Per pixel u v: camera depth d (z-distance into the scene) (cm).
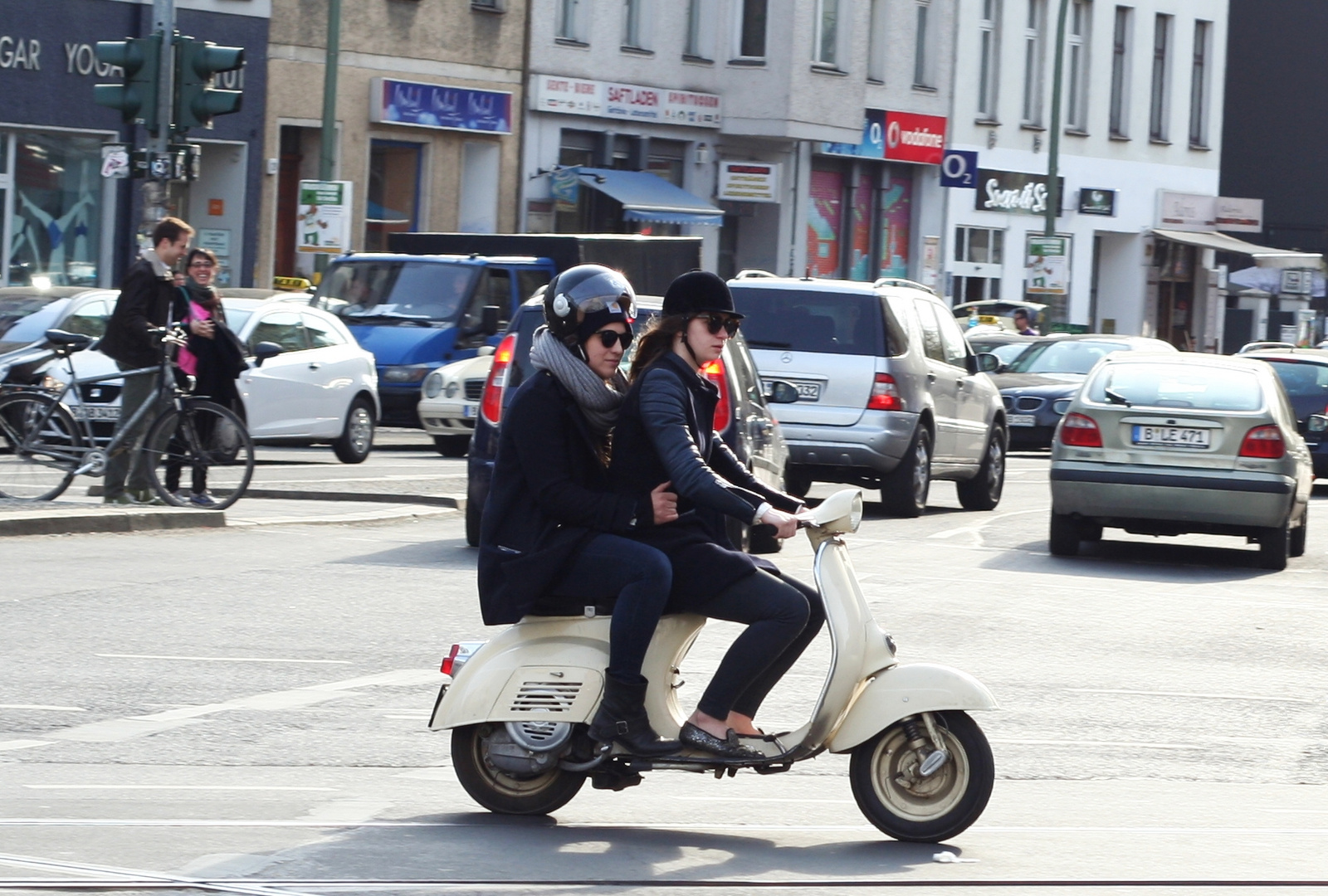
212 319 2631
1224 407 2644
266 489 3012
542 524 1075
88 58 5122
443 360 4288
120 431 2583
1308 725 1540
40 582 2022
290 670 1605
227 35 5475
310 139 5919
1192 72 9675
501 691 1089
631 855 1041
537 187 6544
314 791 1180
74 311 3425
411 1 6038
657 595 1051
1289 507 2636
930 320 3297
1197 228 9700
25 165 5044
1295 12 11419
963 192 8256
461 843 1054
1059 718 1524
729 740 1064
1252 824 1173
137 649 1673
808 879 994
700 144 7100
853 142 7412
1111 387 2691
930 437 3189
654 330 1070
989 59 8388
